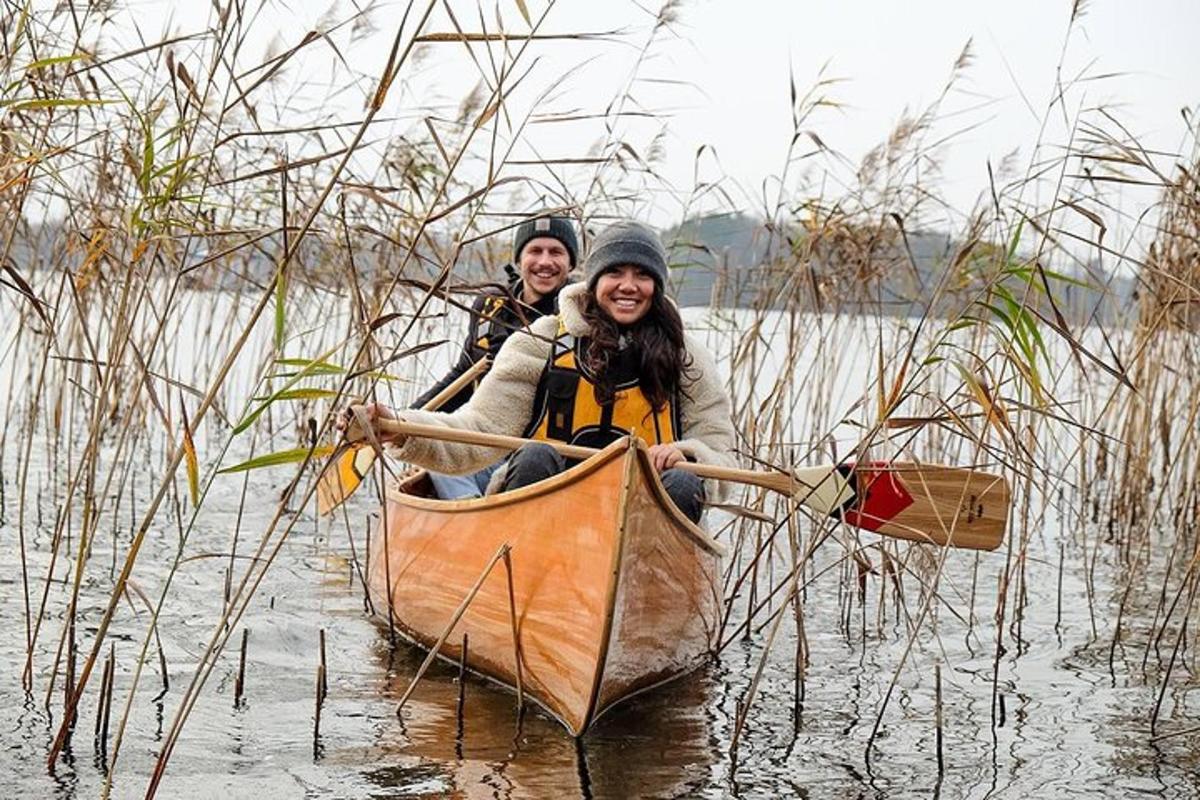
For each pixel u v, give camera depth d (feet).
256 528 23.77
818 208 22.12
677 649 15.16
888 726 13.96
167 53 12.37
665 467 15.25
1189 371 22.07
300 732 12.96
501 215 11.85
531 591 14.01
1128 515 25.73
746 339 22.52
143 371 11.39
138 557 20.71
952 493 14.94
